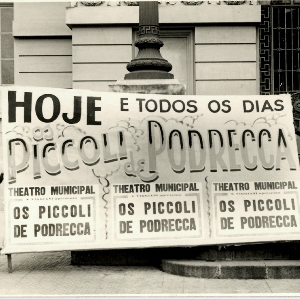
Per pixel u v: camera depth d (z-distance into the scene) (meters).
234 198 7.43
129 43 12.40
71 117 7.47
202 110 7.65
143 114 7.57
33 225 7.25
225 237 7.29
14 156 7.34
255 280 6.94
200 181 7.46
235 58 12.37
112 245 7.23
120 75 12.42
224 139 7.59
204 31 12.38
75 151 7.42
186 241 7.26
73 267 7.72
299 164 7.93
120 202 7.35
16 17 12.88
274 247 7.32
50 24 12.88
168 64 8.31
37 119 7.43
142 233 7.29
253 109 7.69
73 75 12.44
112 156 7.45
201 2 12.22
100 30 12.40
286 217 7.40
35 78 12.99
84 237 7.25
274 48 12.70
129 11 12.26
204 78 12.39
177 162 7.49
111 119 7.53
